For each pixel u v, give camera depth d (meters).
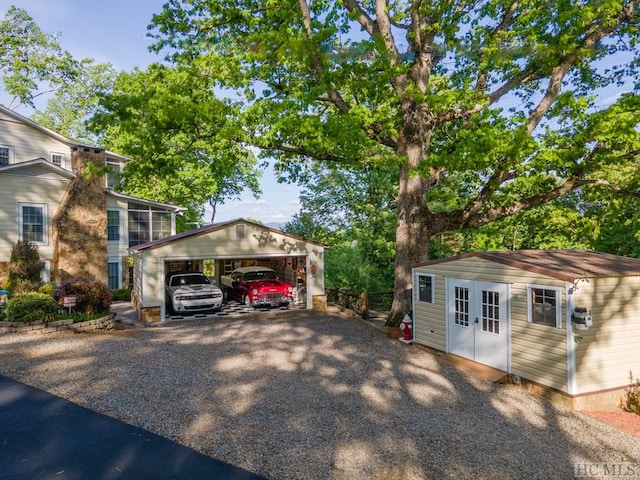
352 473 5.45
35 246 18.52
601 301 8.72
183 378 8.85
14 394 7.43
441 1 13.00
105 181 25.91
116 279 24.38
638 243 22.55
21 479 4.90
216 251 17.27
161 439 6.07
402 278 14.57
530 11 13.73
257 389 8.46
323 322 15.98
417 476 5.46
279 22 14.98
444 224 14.41
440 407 8.05
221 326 15.07
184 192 32.75
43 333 12.18
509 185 15.56
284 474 5.32
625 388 8.84
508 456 6.21
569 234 20.97
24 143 22.38
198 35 15.72
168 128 14.15
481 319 10.61
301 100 13.17
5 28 32.09
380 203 28.47
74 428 6.27
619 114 11.20
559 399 8.62
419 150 14.52
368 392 8.62
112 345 11.38
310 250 18.77
